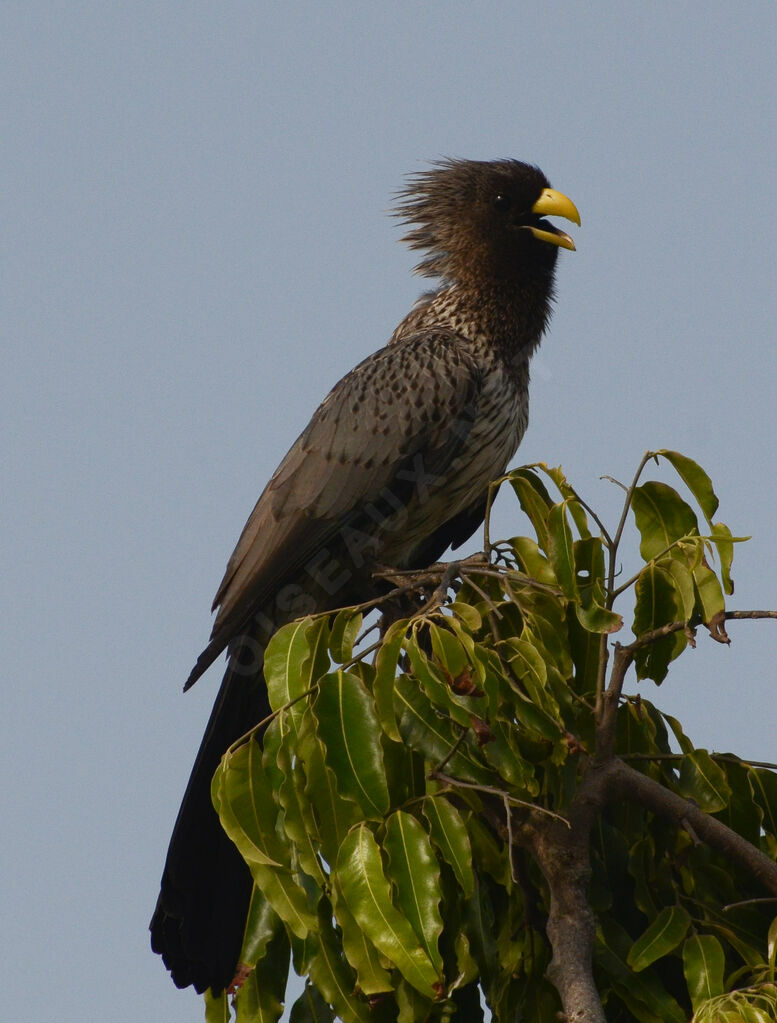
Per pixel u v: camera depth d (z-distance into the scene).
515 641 7.12
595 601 7.47
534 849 7.21
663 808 7.43
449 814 6.64
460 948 7.03
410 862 6.41
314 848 6.73
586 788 7.31
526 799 7.33
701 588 7.53
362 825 6.52
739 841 7.43
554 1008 7.35
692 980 6.74
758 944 7.55
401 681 6.93
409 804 6.85
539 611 7.96
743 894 7.84
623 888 7.82
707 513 7.93
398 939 6.27
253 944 7.23
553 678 7.30
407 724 6.85
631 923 7.84
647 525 8.16
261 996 7.31
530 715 6.93
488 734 6.61
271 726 6.88
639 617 7.77
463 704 6.79
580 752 7.41
